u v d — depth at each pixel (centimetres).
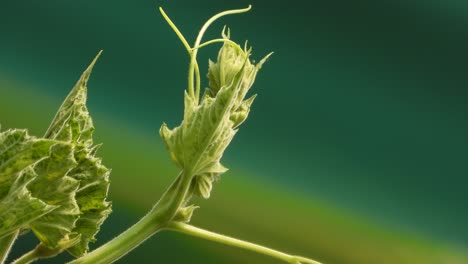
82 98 71
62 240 70
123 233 71
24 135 67
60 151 69
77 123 70
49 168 69
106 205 71
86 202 71
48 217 70
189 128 71
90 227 71
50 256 70
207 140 71
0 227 67
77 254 71
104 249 71
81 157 71
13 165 67
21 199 67
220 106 71
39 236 70
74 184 69
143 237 71
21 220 68
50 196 69
